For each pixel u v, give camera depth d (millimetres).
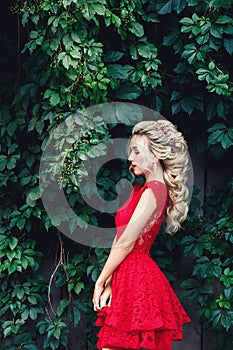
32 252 4617
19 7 4535
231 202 4582
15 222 4574
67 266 4629
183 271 4781
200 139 4734
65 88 4320
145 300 3701
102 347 3773
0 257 4562
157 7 4492
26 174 4621
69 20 4227
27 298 4668
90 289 4680
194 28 4344
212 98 4582
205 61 4469
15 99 4570
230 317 4484
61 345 4770
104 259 4570
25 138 4680
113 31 4594
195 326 4781
